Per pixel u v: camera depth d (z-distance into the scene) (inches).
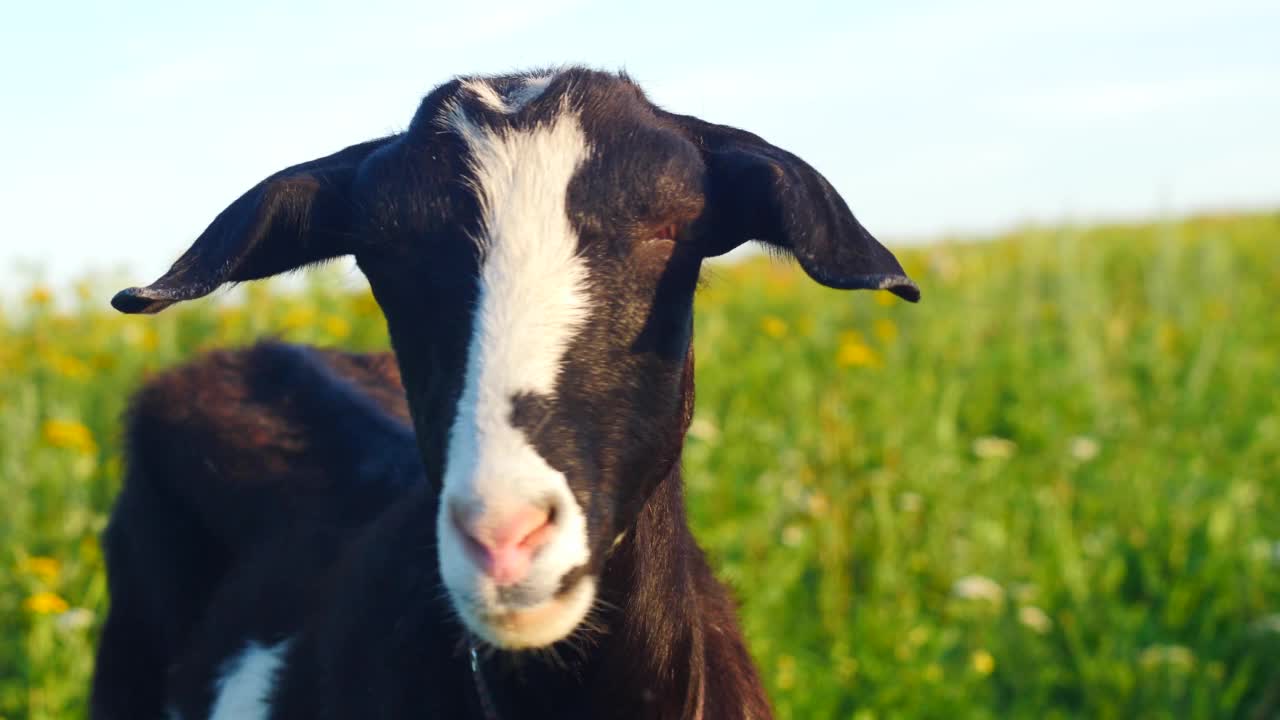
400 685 41.5
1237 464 89.5
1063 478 84.2
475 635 39.5
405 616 42.0
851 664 62.8
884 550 72.7
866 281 35.4
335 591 45.7
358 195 38.5
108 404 86.0
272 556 50.8
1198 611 69.8
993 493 80.4
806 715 60.3
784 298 130.4
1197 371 104.7
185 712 51.7
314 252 40.3
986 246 168.1
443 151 37.7
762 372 101.3
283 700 46.3
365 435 53.0
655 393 37.1
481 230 36.5
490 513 34.1
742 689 44.4
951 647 66.9
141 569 55.9
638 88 40.6
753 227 37.8
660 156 37.2
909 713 60.4
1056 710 61.7
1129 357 113.3
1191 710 60.8
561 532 34.8
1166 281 136.4
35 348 95.4
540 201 36.6
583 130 37.5
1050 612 69.9
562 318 35.7
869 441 87.0
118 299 37.2
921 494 79.7
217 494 53.8
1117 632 66.9
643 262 36.8
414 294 36.9
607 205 36.7
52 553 70.3
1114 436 93.1
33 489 73.9
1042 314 123.9
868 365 98.0
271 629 48.8
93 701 57.2
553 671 40.0
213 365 57.7
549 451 34.9
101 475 75.2
